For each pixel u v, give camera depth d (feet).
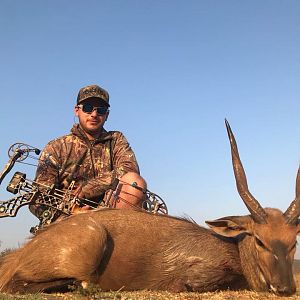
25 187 5.07
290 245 4.38
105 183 5.47
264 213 4.51
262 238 4.44
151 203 5.47
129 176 5.48
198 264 4.64
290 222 4.45
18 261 4.46
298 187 4.57
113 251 4.60
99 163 5.98
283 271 4.24
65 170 5.83
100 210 4.82
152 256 4.65
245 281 4.73
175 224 4.88
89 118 5.99
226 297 4.15
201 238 4.79
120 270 4.60
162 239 4.72
